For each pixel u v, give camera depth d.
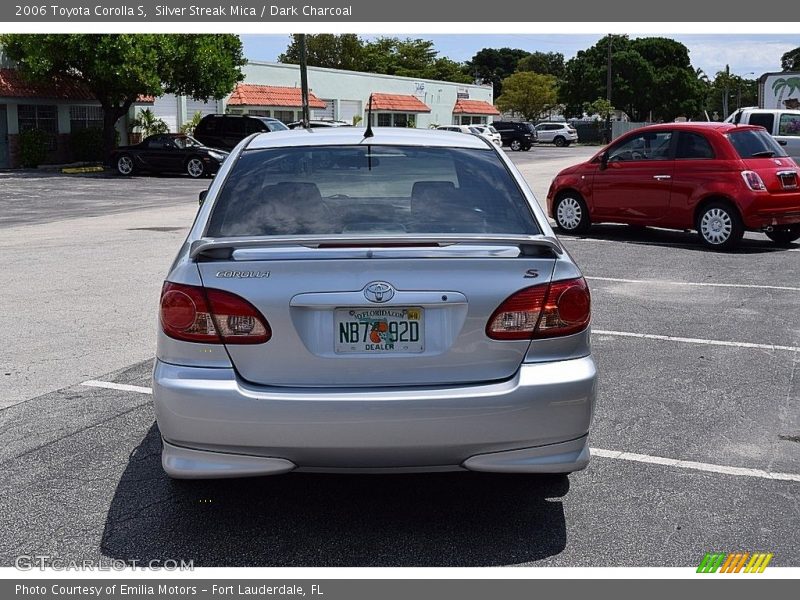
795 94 27.20
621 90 83.75
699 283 9.21
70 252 11.10
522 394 3.26
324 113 50.16
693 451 4.52
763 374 5.91
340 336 3.27
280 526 3.67
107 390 5.47
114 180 27.62
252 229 3.74
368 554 3.45
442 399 3.21
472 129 49.41
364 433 3.20
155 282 8.95
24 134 31.20
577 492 4.01
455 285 3.28
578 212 13.20
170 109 39.56
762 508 3.85
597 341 6.79
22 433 4.71
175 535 3.59
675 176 11.95
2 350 6.37
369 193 3.94
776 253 11.48
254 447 3.23
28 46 29.11
